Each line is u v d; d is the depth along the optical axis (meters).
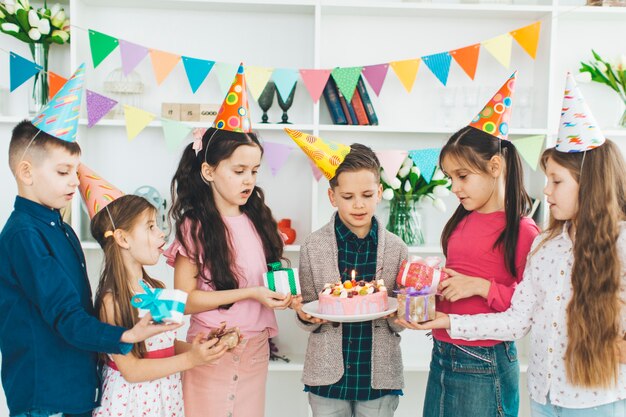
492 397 1.52
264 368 1.68
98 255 2.27
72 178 1.39
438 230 2.44
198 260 1.60
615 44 2.38
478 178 1.55
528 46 2.10
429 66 2.12
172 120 2.19
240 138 1.61
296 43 2.35
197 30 2.33
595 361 1.27
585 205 1.31
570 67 2.39
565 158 1.35
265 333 1.69
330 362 1.63
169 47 2.33
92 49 2.06
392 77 2.38
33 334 1.32
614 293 1.27
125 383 1.40
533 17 2.30
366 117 2.23
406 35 2.36
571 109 1.37
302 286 1.73
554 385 1.35
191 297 1.59
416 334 2.45
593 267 1.28
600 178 1.30
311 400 1.69
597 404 1.30
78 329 1.26
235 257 1.64
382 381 1.63
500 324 1.43
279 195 2.38
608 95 2.39
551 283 1.37
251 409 1.63
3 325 1.33
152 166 2.35
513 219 1.55
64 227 1.44
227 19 2.33
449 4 2.21
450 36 2.37
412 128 2.18
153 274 2.35
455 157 1.56
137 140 2.34
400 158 2.15
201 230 1.60
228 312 1.61
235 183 1.61
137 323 1.30
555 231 1.41
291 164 2.37
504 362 1.54
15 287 1.33
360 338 1.64
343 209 1.63
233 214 1.69
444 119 2.31
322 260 1.69
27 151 1.34
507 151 1.58
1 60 2.28
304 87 2.37
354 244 1.71
